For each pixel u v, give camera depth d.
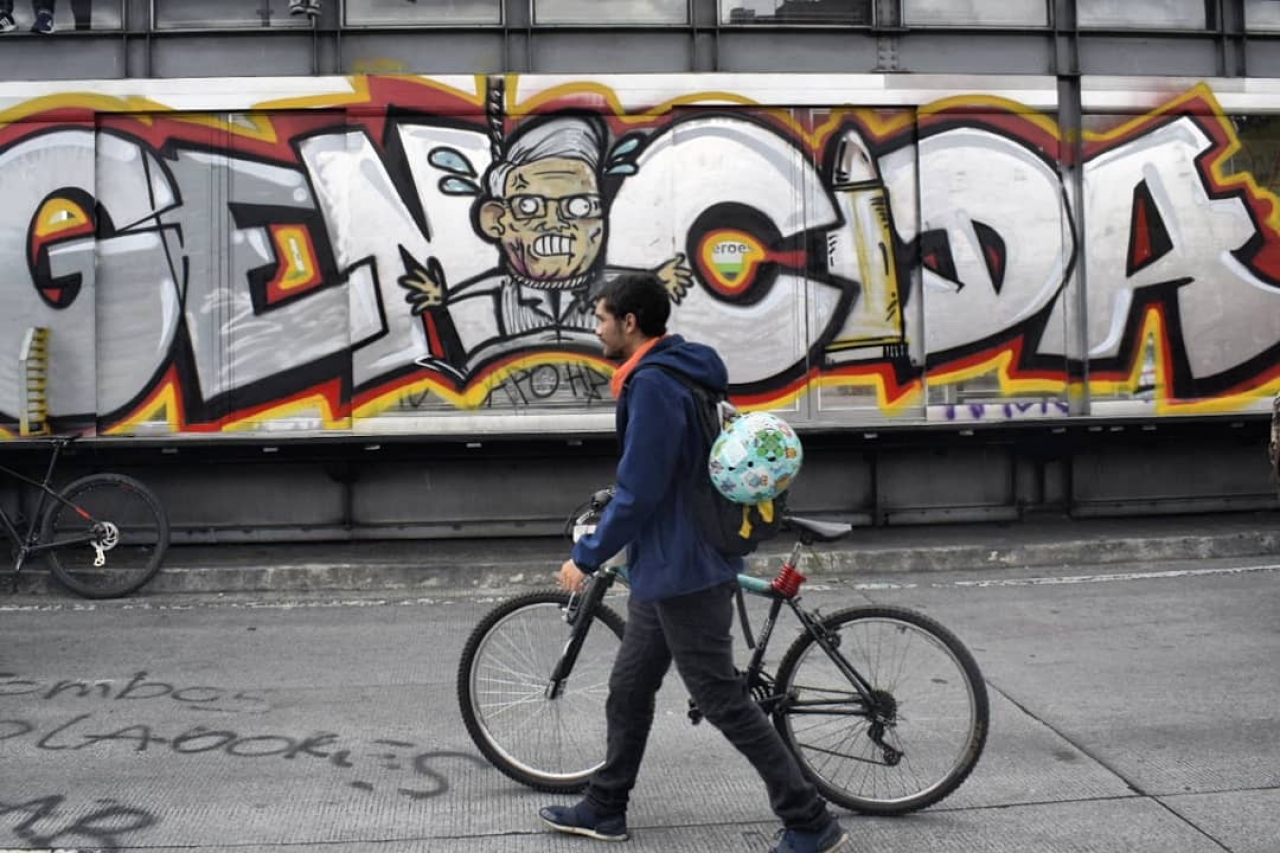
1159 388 9.61
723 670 3.42
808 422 9.26
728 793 4.12
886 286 9.33
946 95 9.34
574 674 4.11
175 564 8.33
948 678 3.80
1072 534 9.18
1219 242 9.66
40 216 8.90
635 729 3.64
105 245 8.96
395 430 9.02
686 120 9.17
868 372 9.31
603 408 9.12
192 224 8.98
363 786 4.20
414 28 9.27
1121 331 9.56
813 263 9.27
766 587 3.83
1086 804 3.98
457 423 9.04
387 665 5.99
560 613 4.12
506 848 3.66
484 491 9.32
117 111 8.91
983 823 3.81
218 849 3.65
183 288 8.98
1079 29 9.71
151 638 6.62
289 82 8.99
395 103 9.01
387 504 9.27
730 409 3.54
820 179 9.27
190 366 8.97
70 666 5.97
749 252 9.21
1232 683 5.45
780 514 3.49
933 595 7.65
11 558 8.64
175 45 9.20
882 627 3.83
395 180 9.03
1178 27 9.88
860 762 3.86
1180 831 3.74
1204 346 9.66
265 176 9.02
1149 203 9.61
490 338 9.06
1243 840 3.66
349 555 8.71
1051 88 9.45
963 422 9.17
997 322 9.41
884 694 3.82
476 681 4.14
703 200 9.17
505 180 9.07
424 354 9.03
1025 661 5.90
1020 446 9.75
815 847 3.42
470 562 8.32
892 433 9.23
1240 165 9.69
